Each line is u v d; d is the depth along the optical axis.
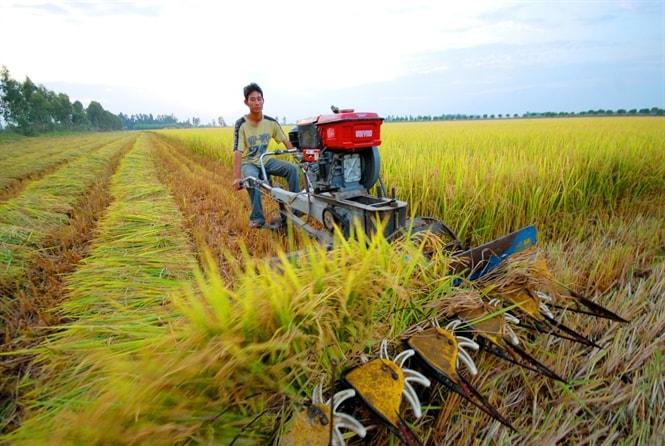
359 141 2.91
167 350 1.52
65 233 4.93
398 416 1.29
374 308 1.76
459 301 1.92
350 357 1.64
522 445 1.60
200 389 1.38
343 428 1.35
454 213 3.87
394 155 6.57
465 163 4.91
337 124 2.83
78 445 1.17
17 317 2.83
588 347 2.16
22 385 2.01
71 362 2.13
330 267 1.86
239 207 5.73
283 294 1.59
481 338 1.84
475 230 3.74
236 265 1.82
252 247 4.02
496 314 1.85
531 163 4.99
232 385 1.40
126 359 1.70
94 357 1.84
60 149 24.59
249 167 4.56
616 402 1.80
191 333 1.54
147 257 3.83
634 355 2.07
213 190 7.39
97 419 1.21
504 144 8.80
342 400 1.33
